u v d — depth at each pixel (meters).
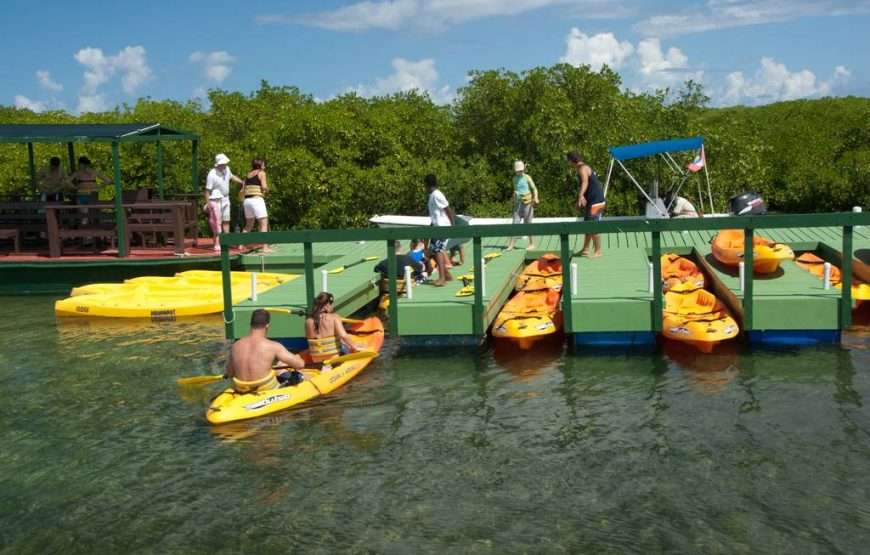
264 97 34.78
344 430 9.91
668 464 8.71
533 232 12.60
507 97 27.52
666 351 12.77
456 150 28.81
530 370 12.10
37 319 16.50
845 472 8.40
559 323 13.51
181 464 9.02
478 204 26.50
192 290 17.64
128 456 9.26
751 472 8.46
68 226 21.14
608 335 13.15
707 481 8.30
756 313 12.45
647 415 10.12
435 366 12.41
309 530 7.56
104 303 16.47
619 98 27.58
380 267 15.25
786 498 7.90
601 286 14.15
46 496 8.31
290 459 9.10
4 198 24.77
